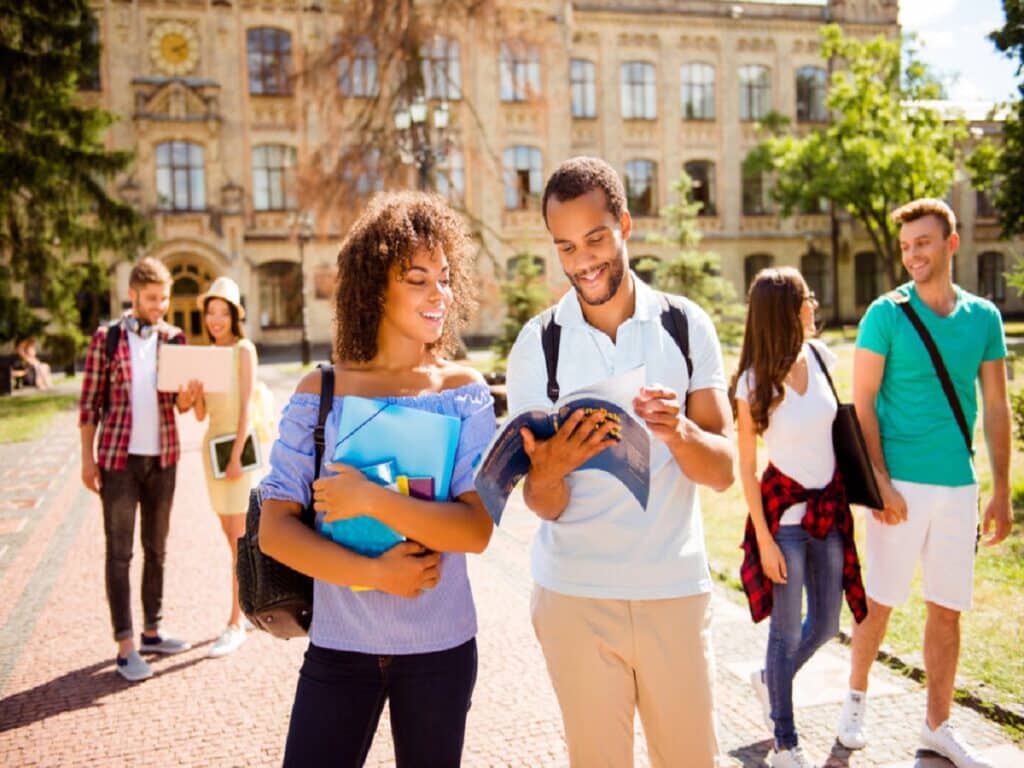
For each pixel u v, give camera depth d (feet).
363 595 7.00
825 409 10.94
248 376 15.66
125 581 14.84
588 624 7.77
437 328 7.40
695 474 7.17
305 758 6.75
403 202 7.48
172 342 15.84
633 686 7.96
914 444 11.09
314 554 6.68
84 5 69.00
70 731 12.73
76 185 71.26
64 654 15.85
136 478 15.02
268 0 110.42
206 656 15.61
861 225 135.54
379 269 7.25
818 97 133.08
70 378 90.63
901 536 11.16
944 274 11.18
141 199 106.22
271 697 13.80
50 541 24.36
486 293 75.15
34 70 66.03
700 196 129.90
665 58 126.82
